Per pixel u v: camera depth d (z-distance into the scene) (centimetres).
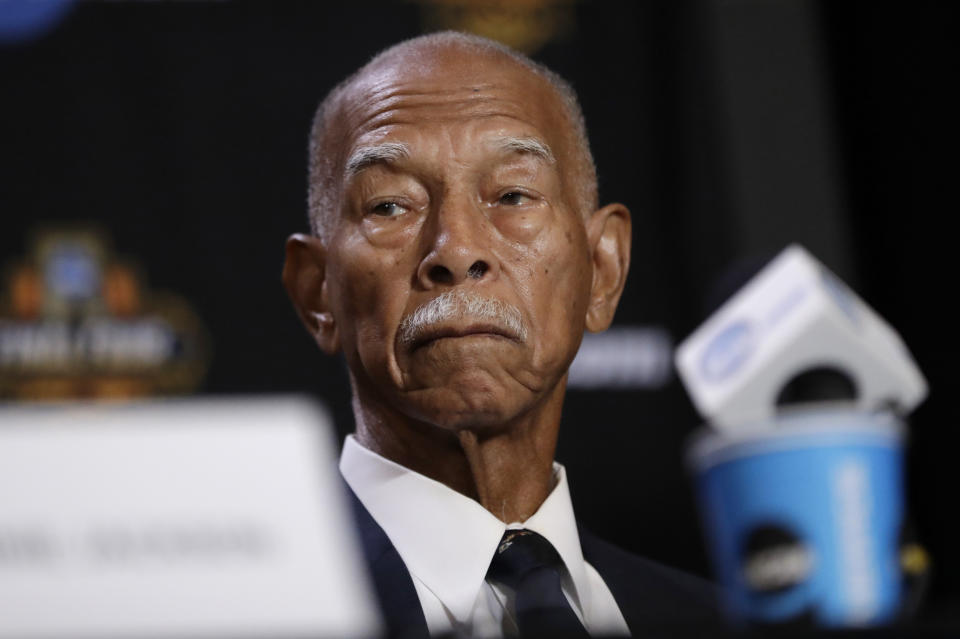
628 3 1095
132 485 221
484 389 414
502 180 435
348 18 1034
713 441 305
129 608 217
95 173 984
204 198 995
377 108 448
